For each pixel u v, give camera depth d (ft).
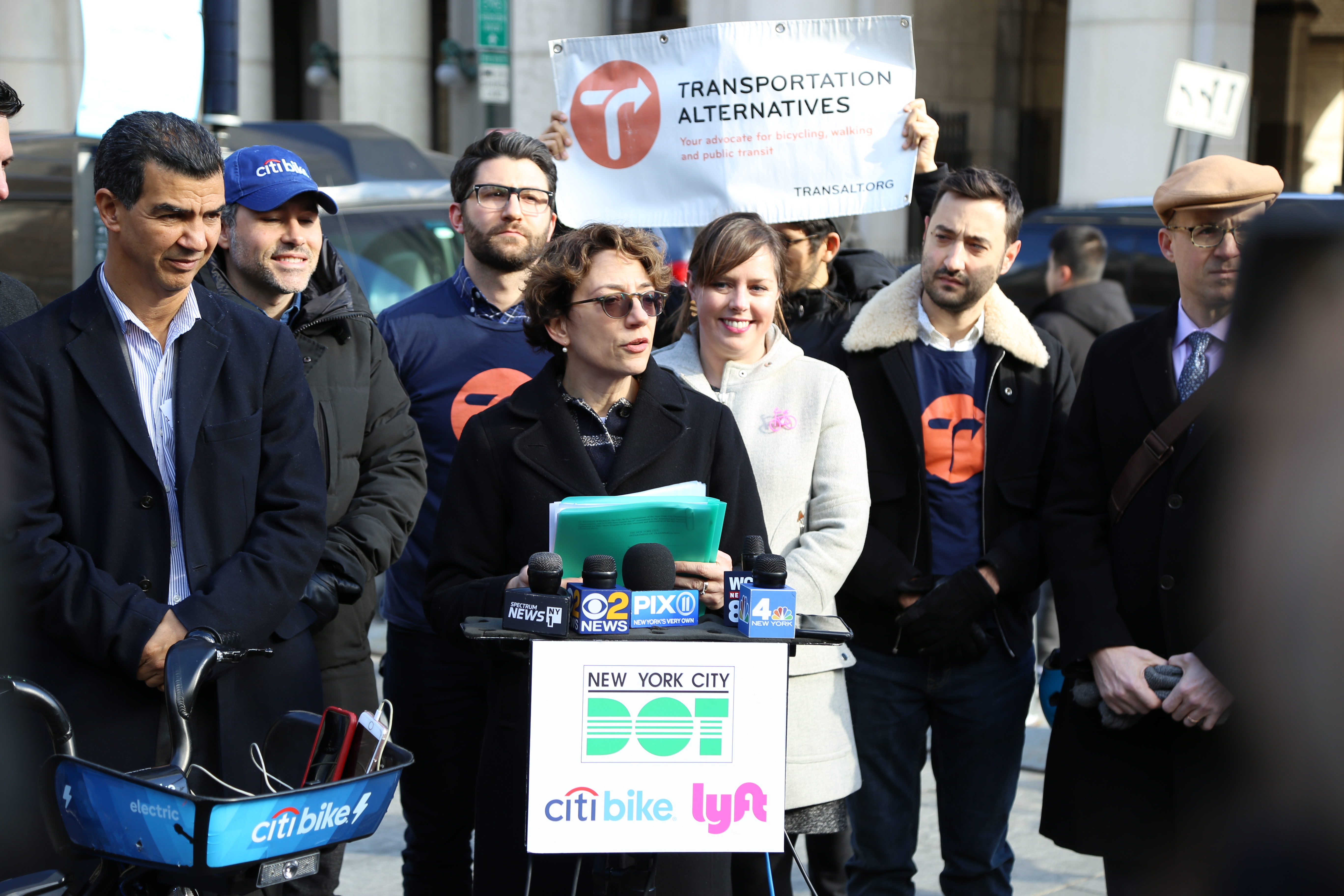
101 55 16.12
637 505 7.18
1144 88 39.47
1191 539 9.21
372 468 10.84
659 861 7.76
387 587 11.81
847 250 14.53
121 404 8.45
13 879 6.63
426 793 11.32
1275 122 69.10
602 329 8.46
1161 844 9.41
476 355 11.89
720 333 10.28
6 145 9.80
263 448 8.99
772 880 8.54
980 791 10.84
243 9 63.67
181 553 8.64
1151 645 9.54
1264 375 3.53
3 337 8.36
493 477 8.85
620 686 6.69
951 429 10.92
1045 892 13.07
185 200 8.19
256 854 5.90
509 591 6.90
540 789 6.67
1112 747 9.59
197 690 6.75
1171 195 9.48
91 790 6.00
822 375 10.41
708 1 43.50
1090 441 10.09
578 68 13.07
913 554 10.80
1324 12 67.77
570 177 13.16
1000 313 10.88
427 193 24.86
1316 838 3.81
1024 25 56.95
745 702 6.73
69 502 8.37
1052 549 10.04
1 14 55.62
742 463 9.09
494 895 8.18
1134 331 9.98
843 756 10.04
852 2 42.50
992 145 55.98
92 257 20.20
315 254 10.93
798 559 9.89
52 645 8.31
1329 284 3.40
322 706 9.41
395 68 57.93
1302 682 3.65
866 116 12.54
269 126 25.41
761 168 12.71
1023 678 10.91
